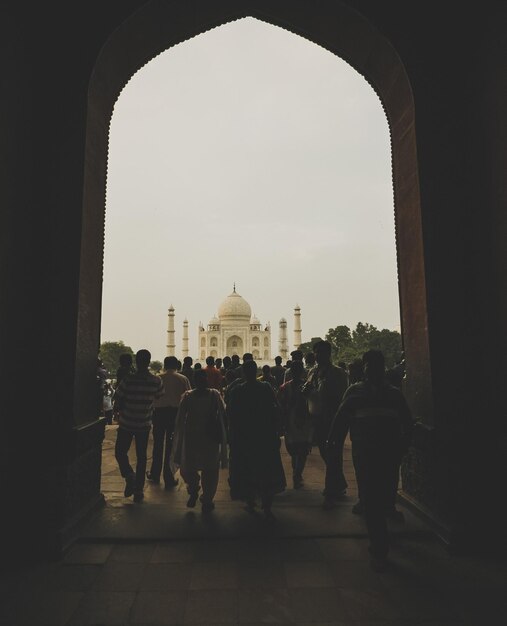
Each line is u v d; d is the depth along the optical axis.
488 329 4.48
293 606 3.19
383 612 3.11
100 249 5.34
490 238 4.44
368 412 3.95
